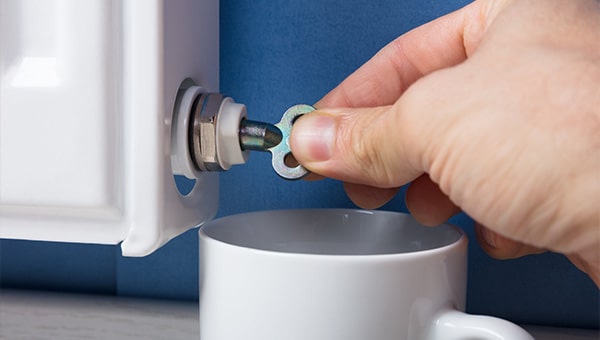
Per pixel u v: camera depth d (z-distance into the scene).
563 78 0.35
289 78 0.48
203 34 0.44
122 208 0.39
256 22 0.48
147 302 0.50
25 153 0.38
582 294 0.47
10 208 0.39
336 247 0.45
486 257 0.48
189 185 0.49
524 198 0.35
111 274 0.51
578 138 0.34
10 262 0.51
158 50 0.38
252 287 0.38
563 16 0.37
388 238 0.44
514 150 0.35
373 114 0.38
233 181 0.49
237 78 0.48
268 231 0.44
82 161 0.38
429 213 0.42
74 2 0.38
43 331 0.47
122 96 0.38
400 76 0.45
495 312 0.48
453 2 0.46
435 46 0.44
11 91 0.38
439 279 0.38
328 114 0.39
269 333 0.38
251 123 0.41
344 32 0.47
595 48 0.36
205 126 0.40
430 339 0.38
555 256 0.47
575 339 0.46
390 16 0.47
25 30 0.38
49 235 0.40
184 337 0.47
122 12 0.38
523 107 0.35
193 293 0.50
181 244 0.50
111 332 0.47
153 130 0.38
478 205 0.36
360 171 0.39
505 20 0.38
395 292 0.37
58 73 0.38
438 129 0.36
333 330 0.37
